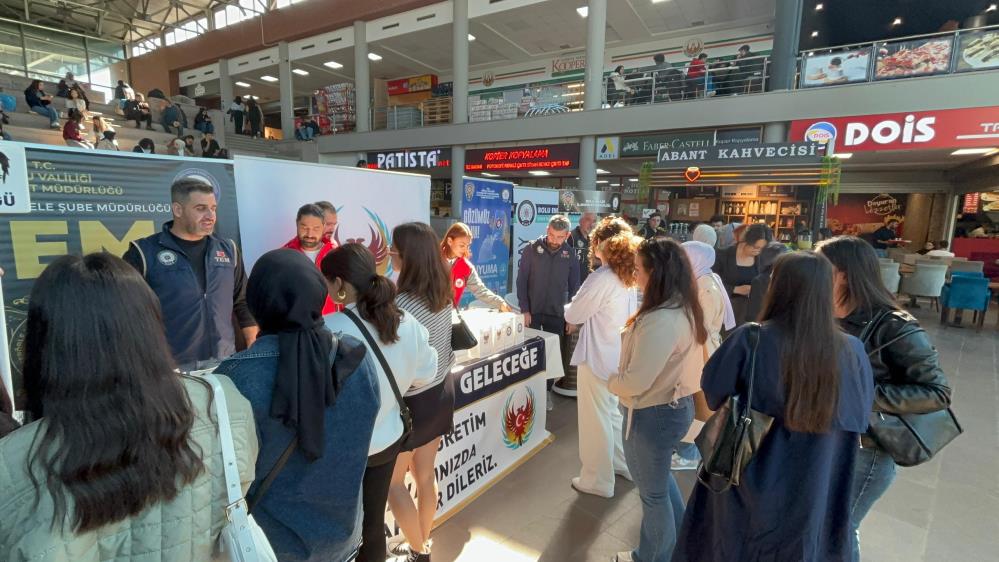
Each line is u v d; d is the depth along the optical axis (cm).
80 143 956
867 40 1098
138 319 66
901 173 1155
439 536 216
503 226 545
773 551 116
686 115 970
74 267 65
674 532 179
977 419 353
